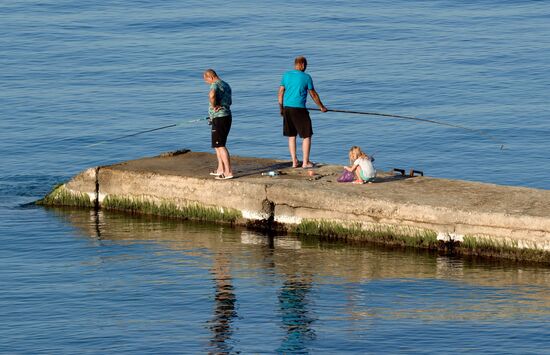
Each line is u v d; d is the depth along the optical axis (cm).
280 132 10988
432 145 10456
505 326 5647
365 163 7375
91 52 14638
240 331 5644
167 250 7019
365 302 6044
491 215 6700
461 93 12338
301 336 5562
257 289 6269
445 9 17788
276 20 16838
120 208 7975
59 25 16500
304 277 6469
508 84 12719
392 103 11981
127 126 11206
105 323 5750
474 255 6794
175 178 7738
